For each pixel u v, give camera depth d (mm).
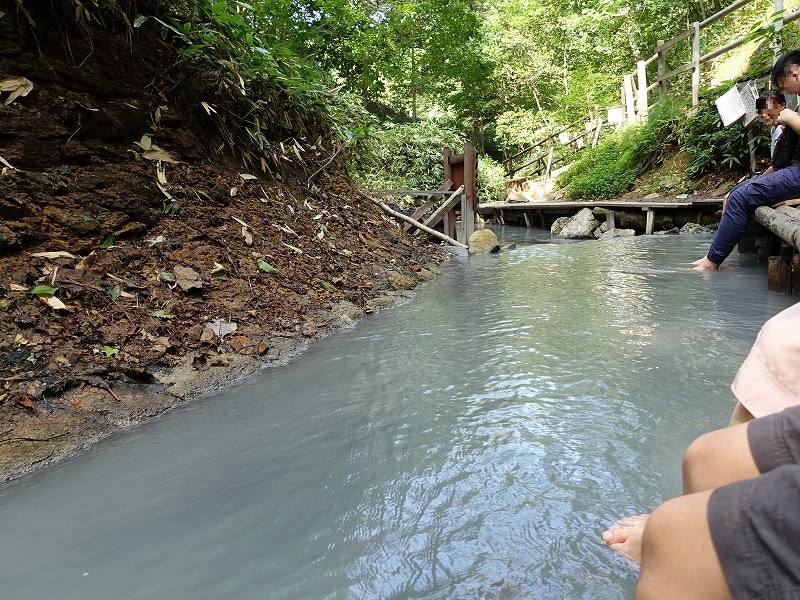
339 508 1523
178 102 4176
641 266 5402
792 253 4016
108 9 3695
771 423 911
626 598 1157
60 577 1281
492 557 1304
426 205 7938
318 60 11211
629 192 11758
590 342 2885
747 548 724
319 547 1361
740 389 1146
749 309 3418
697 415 1971
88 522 1503
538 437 1872
